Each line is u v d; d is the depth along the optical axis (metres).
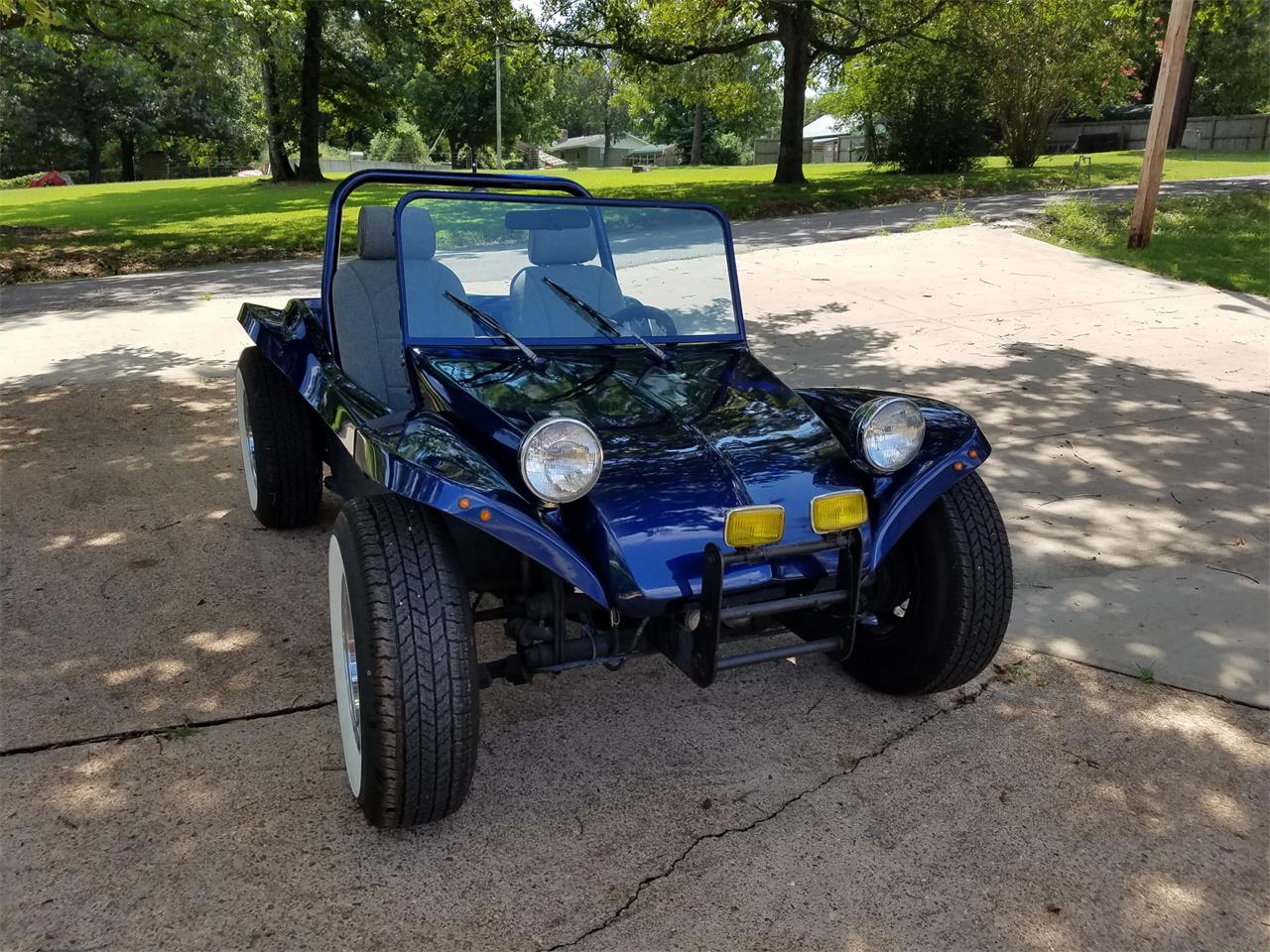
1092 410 6.86
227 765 3.00
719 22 24.11
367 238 3.82
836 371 7.92
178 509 5.09
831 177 29.59
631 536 2.62
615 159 105.69
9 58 41.88
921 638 3.24
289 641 3.75
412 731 2.44
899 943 2.35
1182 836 2.74
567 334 3.55
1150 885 2.55
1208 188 20.42
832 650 2.82
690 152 74.56
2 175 71.81
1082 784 2.96
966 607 3.11
